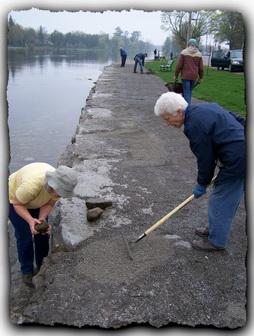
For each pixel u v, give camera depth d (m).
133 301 2.62
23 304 3.16
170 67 22.77
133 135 6.97
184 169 5.28
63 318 2.47
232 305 2.63
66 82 21.08
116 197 4.24
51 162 7.52
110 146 6.18
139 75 19.75
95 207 3.90
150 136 6.93
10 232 4.53
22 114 11.91
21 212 3.12
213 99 10.62
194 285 2.82
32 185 3.04
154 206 4.08
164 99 2.97
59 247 3.28
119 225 3.65
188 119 2.91
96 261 3.07
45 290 2.72
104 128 7.39
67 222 3.67
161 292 2.72
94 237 3.44
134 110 9.48
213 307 2.60
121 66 26.83
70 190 2.99
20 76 23.28
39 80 21.47
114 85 14.73
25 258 3.52
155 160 5.58
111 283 2.80
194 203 4.21
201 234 3.46
